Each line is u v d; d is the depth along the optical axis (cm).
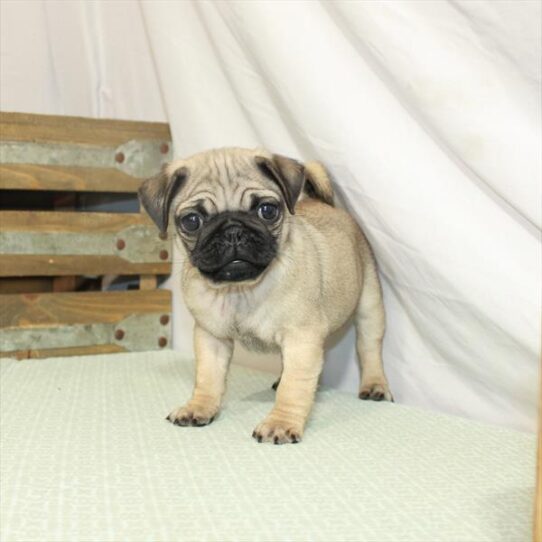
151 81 95
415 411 69
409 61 61
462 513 46
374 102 66
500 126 58
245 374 85
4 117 87
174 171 65
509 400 66
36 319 90
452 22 60
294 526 44
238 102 81
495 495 48
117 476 51
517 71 58
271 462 54
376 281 75
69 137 90
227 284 62
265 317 64
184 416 63
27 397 71
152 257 95
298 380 63
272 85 71
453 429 63
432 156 65
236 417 66
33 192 106
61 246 90
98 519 44
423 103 62
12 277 98
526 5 56
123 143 92
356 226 75
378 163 66
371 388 74
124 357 91
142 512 45
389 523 44
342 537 42
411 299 70
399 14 62
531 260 61
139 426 63
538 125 58
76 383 77
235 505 46
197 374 67
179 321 96
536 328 60
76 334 93
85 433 60
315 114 68
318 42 67
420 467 53
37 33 95
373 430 63
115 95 98
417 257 66
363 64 67
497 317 62
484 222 63
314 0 68
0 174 87
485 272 62
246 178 63
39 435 60
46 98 98
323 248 69
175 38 85
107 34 96
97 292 93
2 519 44
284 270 63
